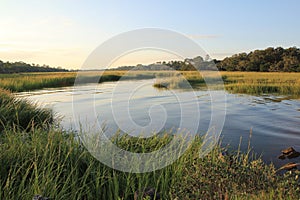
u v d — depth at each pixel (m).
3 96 9.39
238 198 3.22
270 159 5.96
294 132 8.19
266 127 8.84
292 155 6.09
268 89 20.78
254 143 7.09
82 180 4.05
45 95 19.11
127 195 3.90
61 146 4.76
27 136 5.32
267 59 71.50
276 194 3.26
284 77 29.80
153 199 3.79
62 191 3.63
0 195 3.33
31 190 3.48
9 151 4.36
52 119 8.98
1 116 7.49
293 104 13.91
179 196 3.54
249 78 28.95
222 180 3.53
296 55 71.56
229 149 6.61
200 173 3.86
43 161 4.07
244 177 3.61
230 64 70.88
